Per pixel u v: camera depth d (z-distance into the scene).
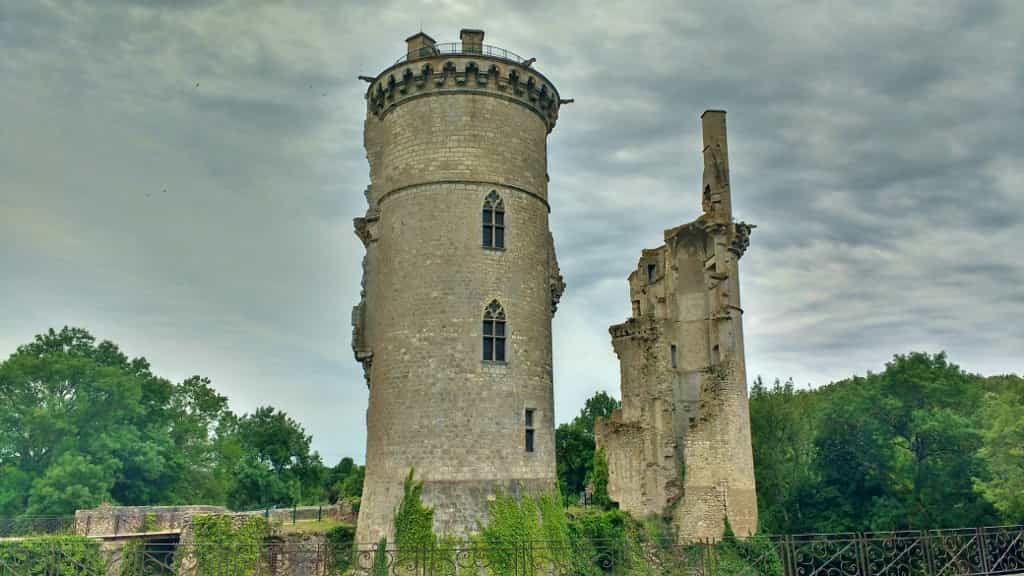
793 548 31.84
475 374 31.55
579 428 86.88
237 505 72.75
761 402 59.16
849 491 53.59
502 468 31.08
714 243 49.09
